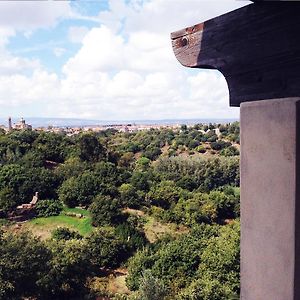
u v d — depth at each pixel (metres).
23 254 19.33
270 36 1.57
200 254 20.92
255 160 1.55
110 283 23.64
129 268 23.81
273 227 1.48
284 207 1.44
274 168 1.48
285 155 1.44
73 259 21.19
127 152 62.00
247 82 1.68
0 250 19.19
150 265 22.45
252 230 1.56
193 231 25.95
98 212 33.34
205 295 16.92
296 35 1.49
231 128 82.50
